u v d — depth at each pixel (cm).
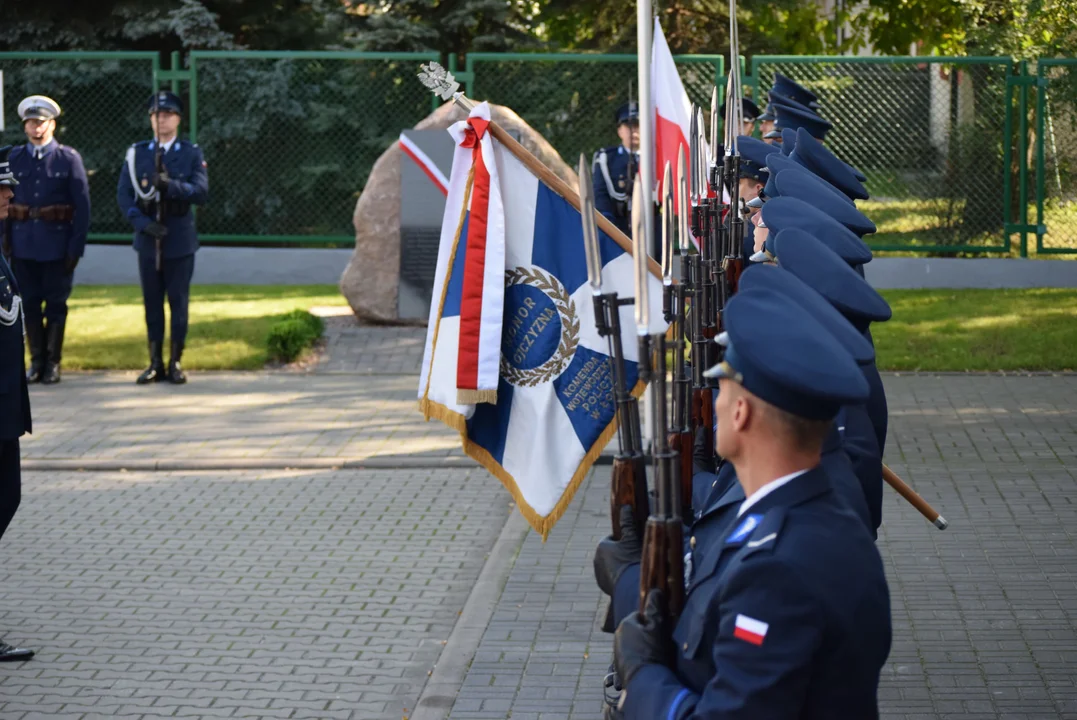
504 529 749
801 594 243
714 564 266
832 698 247
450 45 1912
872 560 253
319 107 1666
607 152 1063
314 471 877
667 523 277
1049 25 1588
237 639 602
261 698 540
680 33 1844
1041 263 1513
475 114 473
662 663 275
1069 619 588
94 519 780
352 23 2002
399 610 636
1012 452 870
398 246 1343
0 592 662
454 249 478
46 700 538
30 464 888
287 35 1980
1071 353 1143
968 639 569
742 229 484
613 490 315
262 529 759
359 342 1275
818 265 314
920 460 857
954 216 1555
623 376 309
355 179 1684
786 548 247
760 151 579
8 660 576
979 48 1653
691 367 404
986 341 1196
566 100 1600
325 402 1064
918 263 1531
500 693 532
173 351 1137
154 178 1110
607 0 1880
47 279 1128
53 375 1140
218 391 1105
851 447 369
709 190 457
